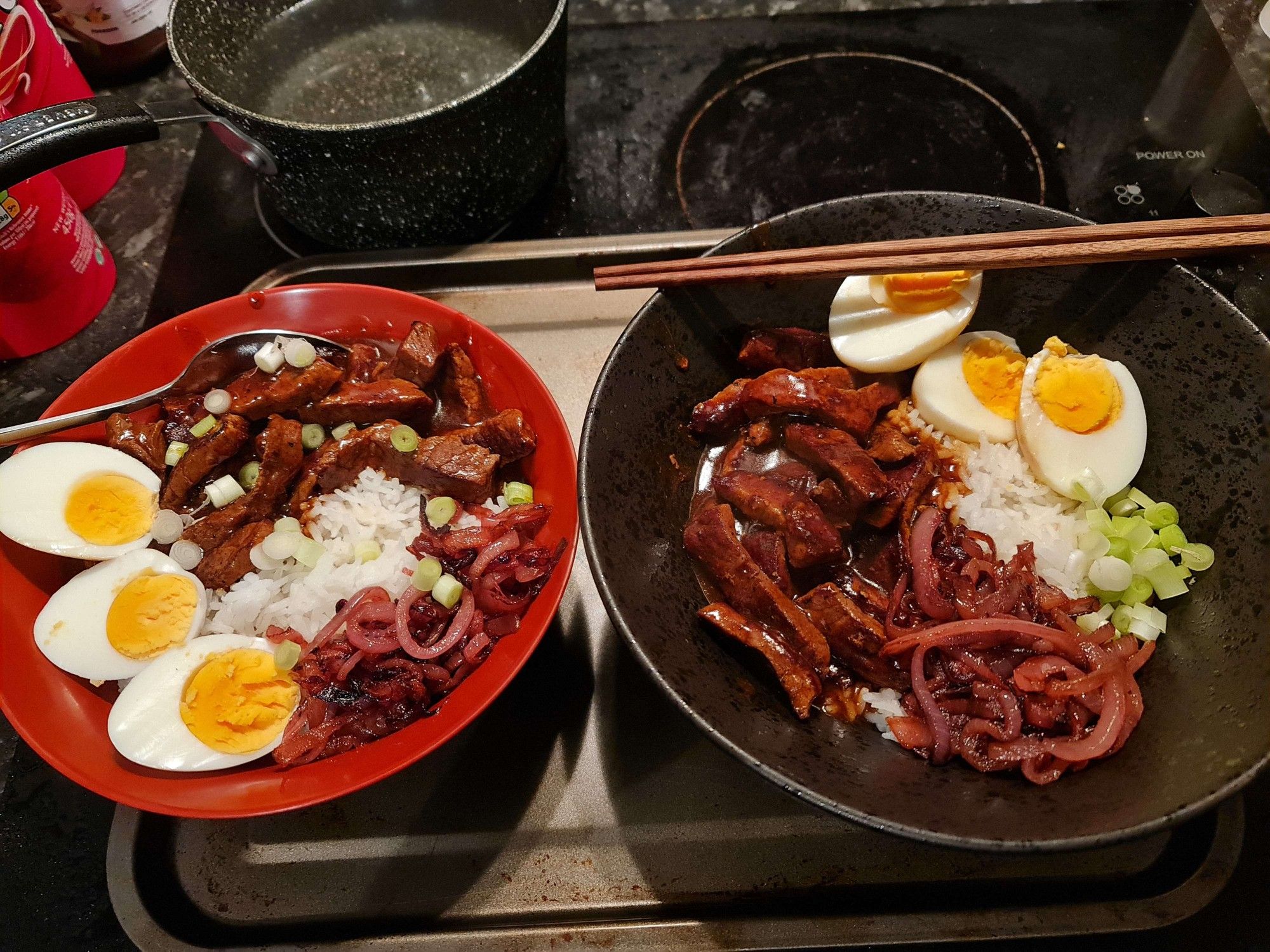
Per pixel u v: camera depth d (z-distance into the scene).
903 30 0.49
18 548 0.33
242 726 0.31
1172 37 0.48
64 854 0.32
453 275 0.42
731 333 0.36
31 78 0.38
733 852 0.31
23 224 0.37
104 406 0.34
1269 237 0.31
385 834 0.32
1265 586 0.29
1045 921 0.29
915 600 0.32
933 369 0.35
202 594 0.33
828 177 0.44
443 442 0.34
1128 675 0.29
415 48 0.45
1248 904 0.30
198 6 0.41
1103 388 0.33
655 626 0.29
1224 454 0.31
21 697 0.30
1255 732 0.26
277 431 0.35
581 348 0.40
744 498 0.33
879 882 0.31
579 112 0.47
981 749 0.29
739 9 0.50
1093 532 0.32
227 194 0.46
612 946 0.29
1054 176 0.44
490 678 0.29
